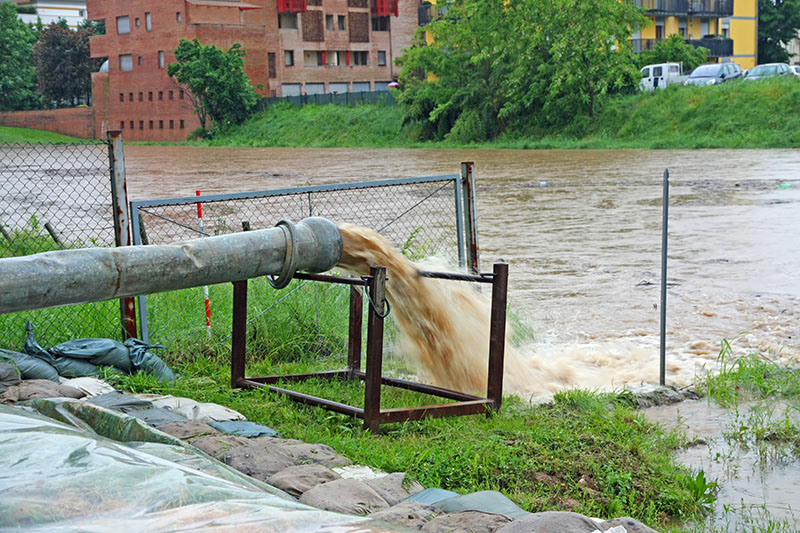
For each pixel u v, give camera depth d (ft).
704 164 107.86
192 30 238.89
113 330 26.68
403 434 20.18
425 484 16.48
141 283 15.92
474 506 13.26
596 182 89.81
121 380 22.93
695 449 19.81
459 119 190.90
